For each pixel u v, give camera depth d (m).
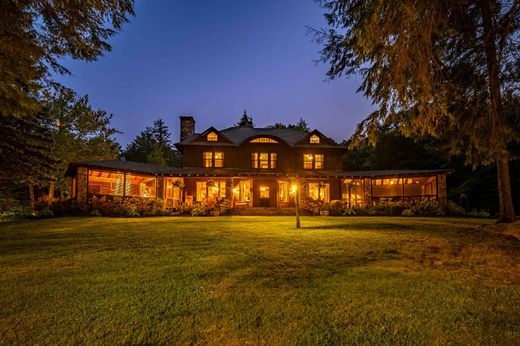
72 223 11.91
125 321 3.18
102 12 5.29
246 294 3.87
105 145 25.97
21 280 4.49
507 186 9.52
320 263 5.42
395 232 9.18
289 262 5.51
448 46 7.63
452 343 2.72
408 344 2.72
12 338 2.88
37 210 15.16
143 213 16.53
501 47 6.68
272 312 3.35
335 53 7.57
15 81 5.71
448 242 7.40
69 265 5.37
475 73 7.96
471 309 3.39
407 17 5.11
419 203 17.58
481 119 7.91
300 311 3.37
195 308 3.48
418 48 5.51
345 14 6.95
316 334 2.89
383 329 2.97
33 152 12.38
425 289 4.00
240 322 3.14
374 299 3.67
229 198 20.58
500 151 7.41
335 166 23.36
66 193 23.14
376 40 5.51
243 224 11.64
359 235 8.56
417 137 7.69
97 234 8.96
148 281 4.44
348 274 4.69
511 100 7.80
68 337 2.89
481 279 4.43
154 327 3.06
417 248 6.70
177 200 21.05
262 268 5.10
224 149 23.02
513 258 5.73
